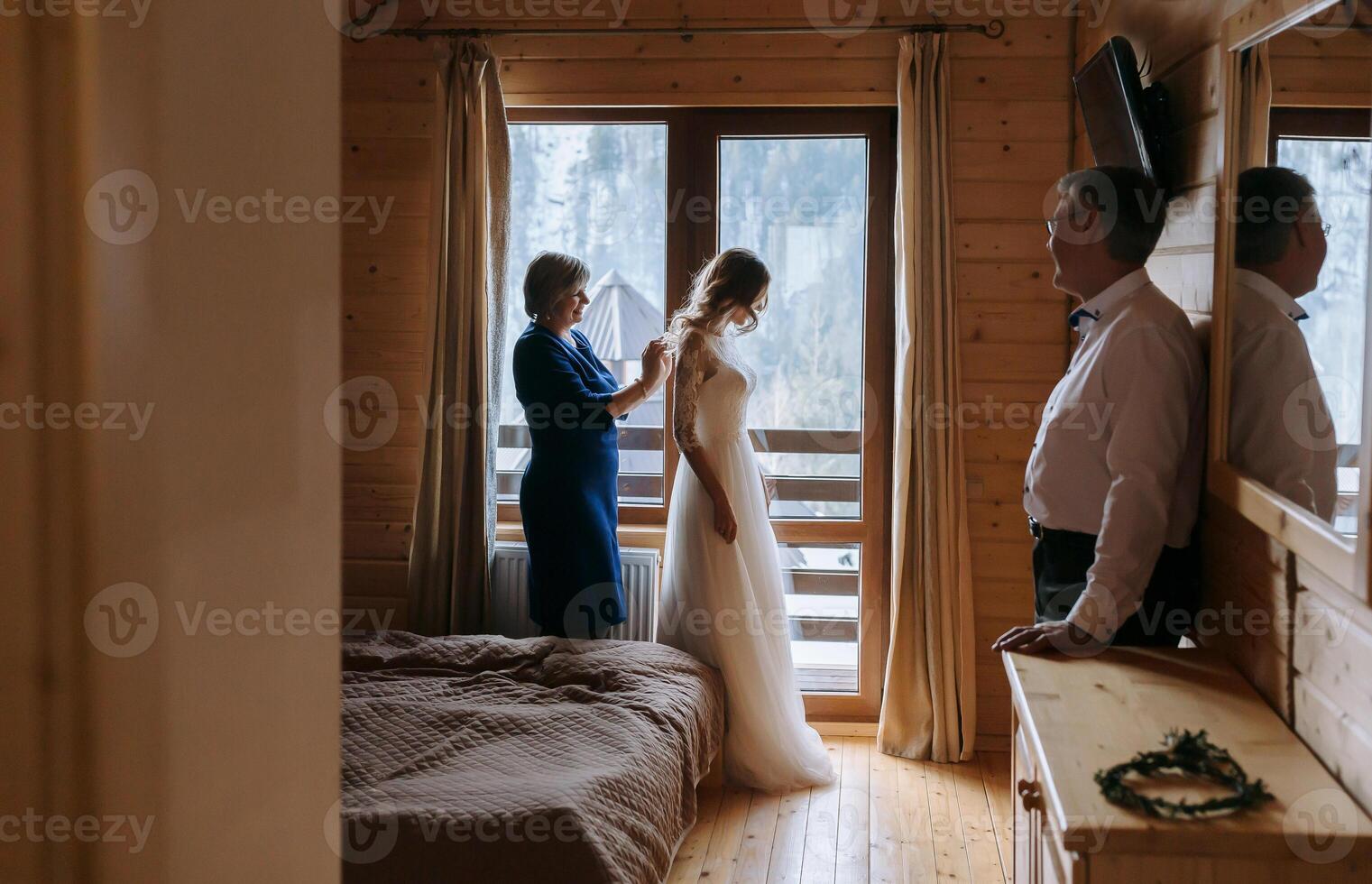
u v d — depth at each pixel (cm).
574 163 398
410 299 399
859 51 377
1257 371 185
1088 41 348
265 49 73
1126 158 260
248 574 72
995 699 387
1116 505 200
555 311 357
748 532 354
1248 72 193
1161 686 185
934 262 366
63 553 57
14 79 55
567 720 279
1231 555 202
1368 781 140
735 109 391
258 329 72
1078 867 138
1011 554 382
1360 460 137
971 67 373
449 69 383
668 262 396
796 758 352
